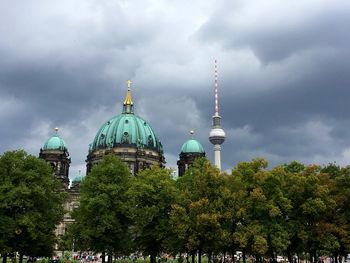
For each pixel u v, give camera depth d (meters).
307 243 71.69
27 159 78.31
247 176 72.50
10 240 72.62
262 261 87.44
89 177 86.31
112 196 81.56
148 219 75.62
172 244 73.25
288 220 71.19
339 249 76.38
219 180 69.88
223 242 66.06
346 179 75.00
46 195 77.44
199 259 68.06
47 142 192.38
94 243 79.88
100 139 199.38
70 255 123.81
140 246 82.06
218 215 65.38
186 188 78.88
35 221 72.00
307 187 71.50
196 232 67.25
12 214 73.50
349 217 72.88
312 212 69.38
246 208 68.06
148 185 78.94
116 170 85.62
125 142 191.25
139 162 187.50
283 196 70.88
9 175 75.06
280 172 72.69
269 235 67.19
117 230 78.75
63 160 189.50
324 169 87.44
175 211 68.81
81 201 82.50
